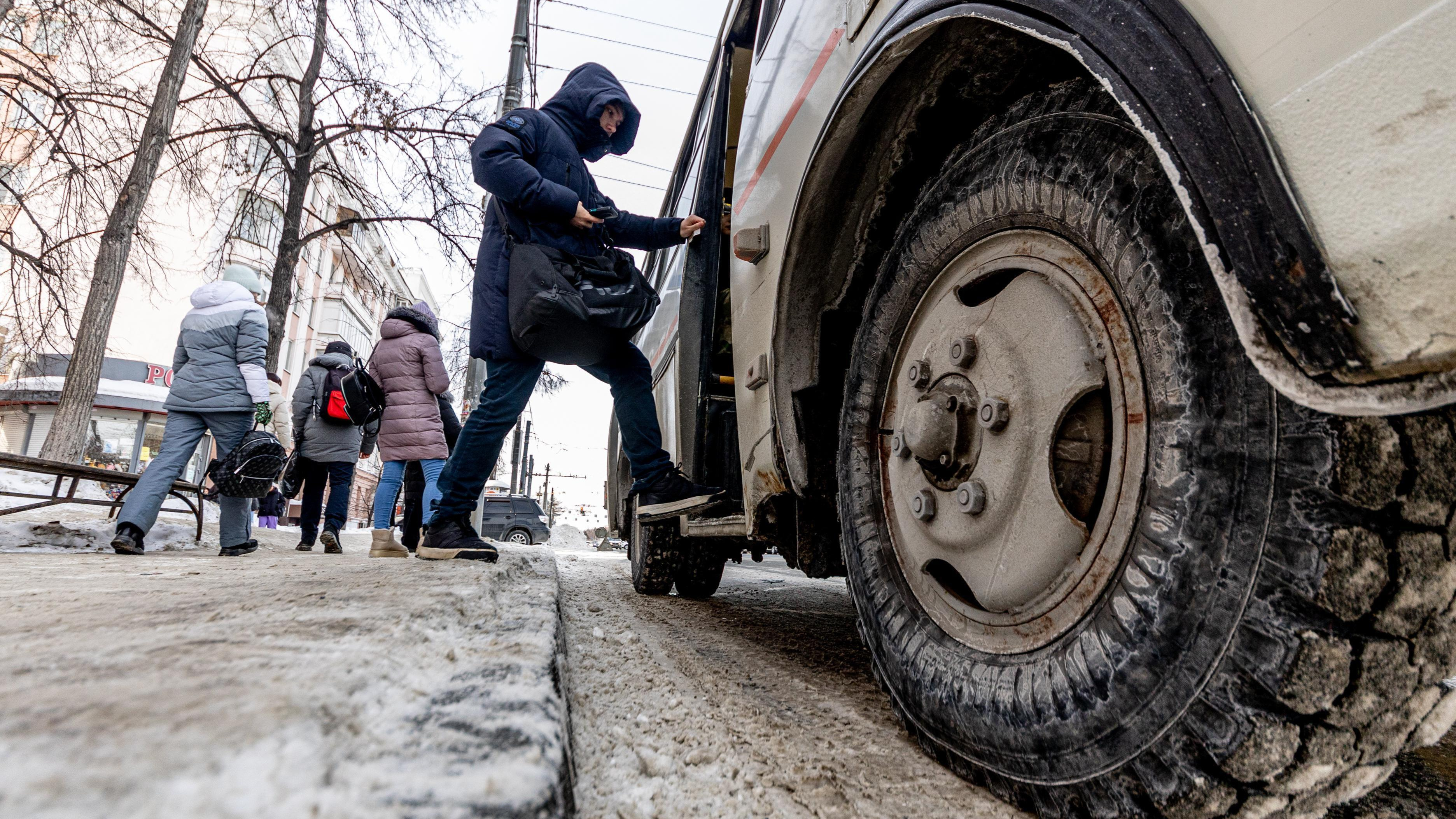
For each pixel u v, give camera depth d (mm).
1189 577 989
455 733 854
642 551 4906
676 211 5035
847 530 1848
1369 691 867
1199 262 1041
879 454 1761
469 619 1705
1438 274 658
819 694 2082
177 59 9078
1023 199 1381
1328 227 730
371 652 1054
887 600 1663
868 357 1833
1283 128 775
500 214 3020
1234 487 956
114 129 10367
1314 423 890
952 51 1439
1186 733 965
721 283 3660
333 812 582
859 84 1575
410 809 634
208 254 19109
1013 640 1302
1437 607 866
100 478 5176
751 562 11414
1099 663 1095
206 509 8867
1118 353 1168
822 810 1219
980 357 1426
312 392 6160
